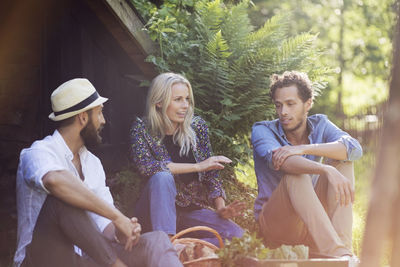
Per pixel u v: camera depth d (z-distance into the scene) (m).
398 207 1.35
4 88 4.71
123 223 2.52
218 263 2.38
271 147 3.26
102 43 5.23
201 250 2.63
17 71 4.72
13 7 4.75
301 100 3.33
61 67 4.69
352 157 3.13
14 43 4.75
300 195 2.81
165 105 3.47
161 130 3.50
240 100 4.79
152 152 3.50
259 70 4.79
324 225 2.70
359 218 4.58
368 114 6.56
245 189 5.54
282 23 5.16
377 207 1.36
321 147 3.10
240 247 2.33
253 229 4.24
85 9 4.86
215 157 3.41
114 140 5.46
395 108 1.35
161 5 5.60
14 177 4.58
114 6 4.27
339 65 14.62
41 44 4.71
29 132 4.66
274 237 3.19
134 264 2.55
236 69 4.75
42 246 2.40
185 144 3.55
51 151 2.61
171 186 3.16
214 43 4.58
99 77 5.23
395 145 1.34
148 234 2.60
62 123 2.77
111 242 2.68
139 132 3.51
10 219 4.40
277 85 3.38
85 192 2.43
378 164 1.37
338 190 2.86
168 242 2.55
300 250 2.34
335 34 14.84
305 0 13.66
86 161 2.87
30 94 4.70
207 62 4.64
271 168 3.21
